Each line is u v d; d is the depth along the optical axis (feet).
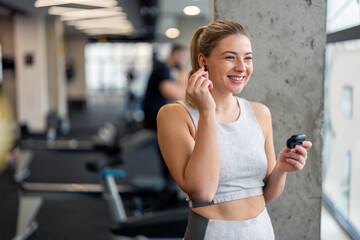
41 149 21.63
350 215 7.23
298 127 5.65
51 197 14.35
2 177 10.94
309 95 5.62
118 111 50.34
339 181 7.95
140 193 13.76
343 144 7.86
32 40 30.19
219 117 4.13
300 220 5.73
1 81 28.50
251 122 4.22
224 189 4.00
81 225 12.57
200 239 3.99
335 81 8.41
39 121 30.66
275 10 5.50
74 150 21.53
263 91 5.61
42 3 23.95
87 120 41.09
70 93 52.75
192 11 27.68
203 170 3.68
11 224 10.89
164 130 4.06
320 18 5.51
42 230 12.09
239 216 4.00
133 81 44.37
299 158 4.01
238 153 3.99
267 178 4.44
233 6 5.48
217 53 3.95
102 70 76.13
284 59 5.57
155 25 40.73
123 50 74.74
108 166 8.90
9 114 25.18
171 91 13.96
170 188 13.88
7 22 30.01
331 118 8.84
